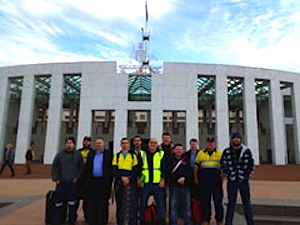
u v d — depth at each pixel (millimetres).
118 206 6438
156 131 30859
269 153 42281
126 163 6508
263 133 42812
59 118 31438
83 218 7543
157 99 31562
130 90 41062
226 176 6734
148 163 6551
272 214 7938
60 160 6840
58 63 32594
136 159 6566
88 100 31734
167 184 6676
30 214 7656
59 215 6613
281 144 32375
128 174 6426
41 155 42188
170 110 31469
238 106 46000
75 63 32531
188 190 6598
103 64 32375
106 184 6723
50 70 32562
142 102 31531
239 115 46000
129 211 6277
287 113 41844
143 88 40438
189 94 31859
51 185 14562
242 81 33594
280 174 23031
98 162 6816
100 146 6953
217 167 6887
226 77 32531
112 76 32094
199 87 38156
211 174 6801
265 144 42781
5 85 33219
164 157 6621
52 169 6809
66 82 35625
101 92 31828
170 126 41844
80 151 7578
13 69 33375
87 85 32031
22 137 31375
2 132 32250
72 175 6730
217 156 6941
